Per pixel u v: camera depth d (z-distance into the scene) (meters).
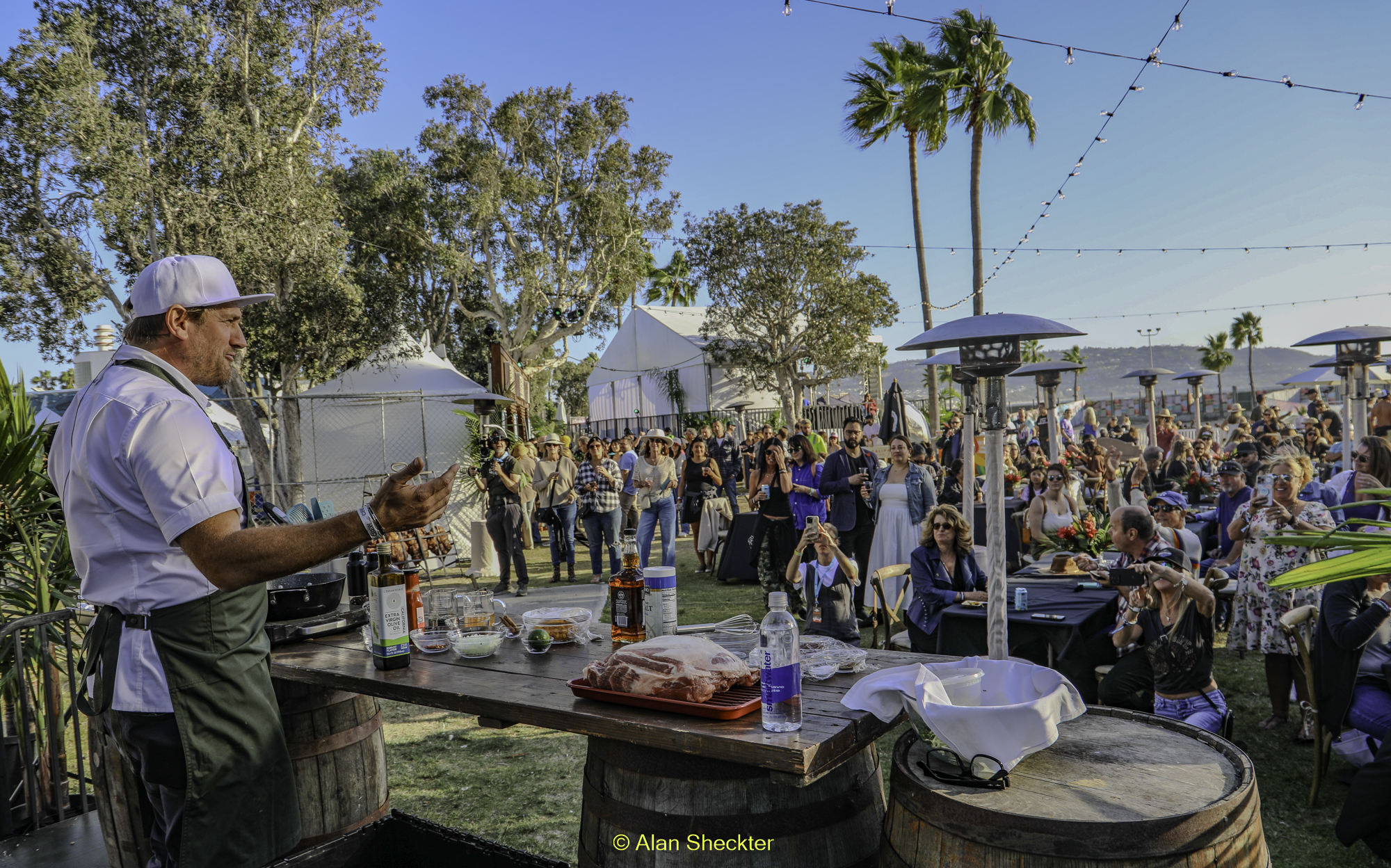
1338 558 1.45
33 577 3.85
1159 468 11.01
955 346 3.89
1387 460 5.44
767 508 7.86
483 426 12.21
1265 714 4.95
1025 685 2.07
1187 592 3.96
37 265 16.28
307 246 17.69
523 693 2.14
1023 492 9.61
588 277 31.02
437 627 2.92
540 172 30.00
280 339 17.02
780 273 32.19
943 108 20.45
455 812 3.94
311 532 1.78
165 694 1.96
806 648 2.37
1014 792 1.81
